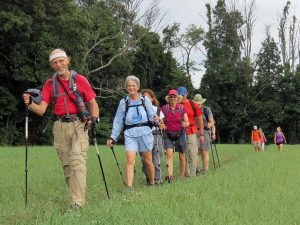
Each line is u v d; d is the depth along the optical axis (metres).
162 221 4.80
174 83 58.84
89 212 5.27
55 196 7.51
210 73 59.59
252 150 26.11
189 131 11.03
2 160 13.90
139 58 55.53
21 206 6.47
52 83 6.84
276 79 60.66
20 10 34.12
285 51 68.00
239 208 5.73
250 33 63.88
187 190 7.08
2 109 38.41
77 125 6.77
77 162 6.57
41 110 6.77
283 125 60.81
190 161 11.03
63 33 36.44
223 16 65.25
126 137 8.65
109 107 51.03
